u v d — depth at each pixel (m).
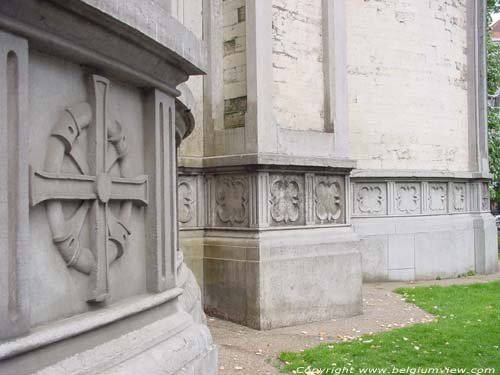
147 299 3.28
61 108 2.65
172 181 3.71
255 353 6.37
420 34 12.77
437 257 12.67
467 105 14.05
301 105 8.62
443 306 9.02
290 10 8.52
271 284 7.66
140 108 3.46
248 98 7.91
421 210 12.58
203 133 8.48
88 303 2.80
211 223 8.34
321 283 8.20
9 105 2.23
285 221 8.06
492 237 14.01
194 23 8.41
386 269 11.97
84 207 2.77
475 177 13.74
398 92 12.38
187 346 3.46
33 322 2.41
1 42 2.17
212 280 8.20
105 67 2.90
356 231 11.69
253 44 7.89
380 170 11.93
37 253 2.46
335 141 8.84
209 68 8.40
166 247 3.59
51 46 2.47
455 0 13.69
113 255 3.09
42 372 2.31
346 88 9.11
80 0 2.34
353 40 11.91
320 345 6.62
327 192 8.63
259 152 7.71
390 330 7.41
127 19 2.70
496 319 7.95
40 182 2.42
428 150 12.84
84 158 2.79
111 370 2.69
